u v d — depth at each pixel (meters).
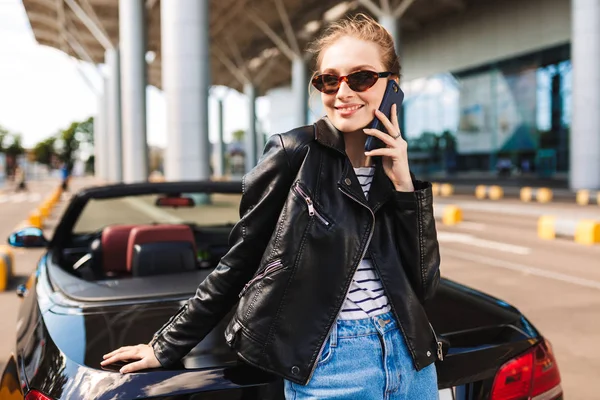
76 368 1.44
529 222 13.12
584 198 17.44
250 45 51.47
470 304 1.94
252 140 56.03
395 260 1.22
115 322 1.74
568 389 3.35
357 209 1.18
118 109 42.78
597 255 8.26
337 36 1.23
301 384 1.15
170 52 16.69
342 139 1.21
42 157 114.75
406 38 44.31
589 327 4.60
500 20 35.56
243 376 1.36
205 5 16.66
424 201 1.22
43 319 1.87
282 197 1.21
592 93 21.12
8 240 3.14
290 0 37.28
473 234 11.00
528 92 37.53
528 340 1.68
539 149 37.72
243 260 1.25
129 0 26.03
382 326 1.18
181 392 1.31
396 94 1.25
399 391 1.20
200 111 16.80
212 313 1.29
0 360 3.86
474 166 43.53
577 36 21.34
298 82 40.56
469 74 41.62
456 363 1.51
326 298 1.14
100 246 3.02
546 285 6.23
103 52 58.53
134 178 26.52
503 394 1.56
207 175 17.14
